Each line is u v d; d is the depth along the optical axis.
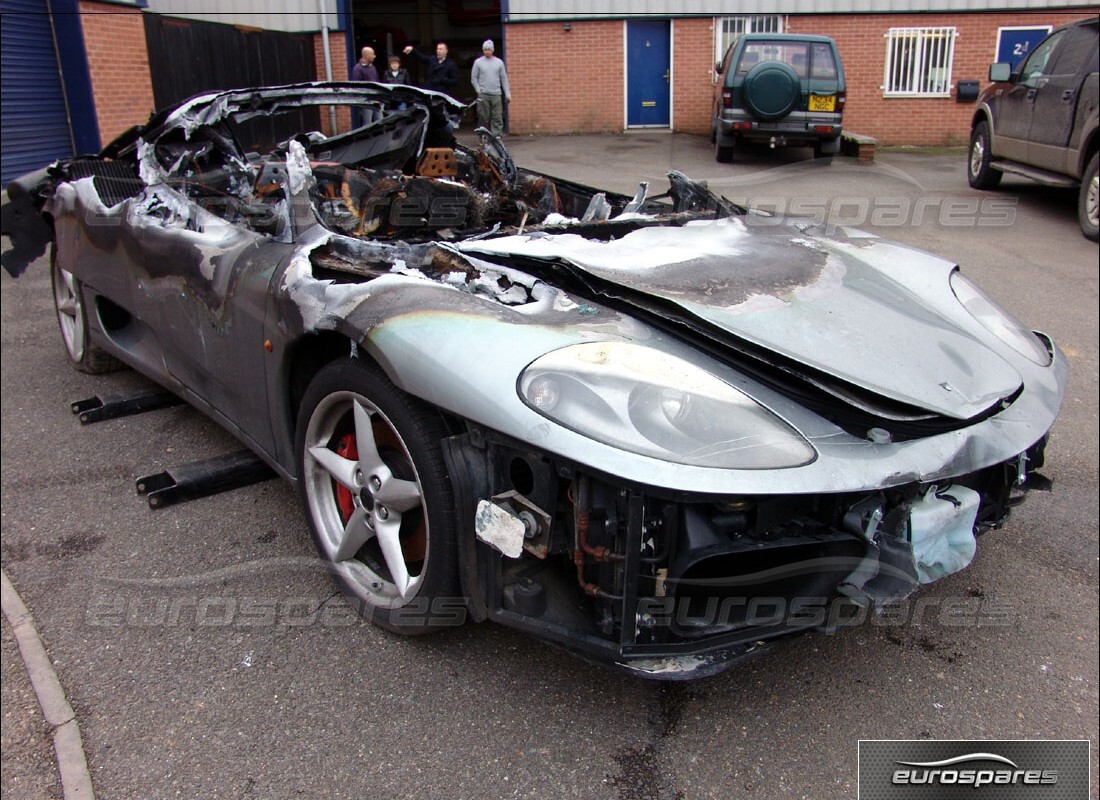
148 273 3.19
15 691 2.14
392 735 1.98
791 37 10.55
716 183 9.30
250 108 3.54
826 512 1.86
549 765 1.89
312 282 2.29
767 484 1.68
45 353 4.66
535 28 14.11
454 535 1.98
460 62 18.28
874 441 1.84
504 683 2.14
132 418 3.80
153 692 2.13
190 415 3.82
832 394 1.84
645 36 14.06
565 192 3.83
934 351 2.14
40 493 3.12
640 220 2.92
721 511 1.77
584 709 2.06
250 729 2.00
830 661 2.23
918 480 1.81
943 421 1.92
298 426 2.43
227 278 2.68
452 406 1.86
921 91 13.84
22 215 4.03
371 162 4.11
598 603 1.86
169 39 10.41
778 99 10.31
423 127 4.05
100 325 3.84
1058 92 7.73
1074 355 4.44
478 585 2.00
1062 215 8.20
